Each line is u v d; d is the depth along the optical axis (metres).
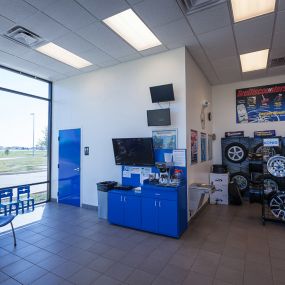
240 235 3.34
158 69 4.06
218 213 4.44
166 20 3.04
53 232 3.53
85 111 5.07
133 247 2.98
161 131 3.96
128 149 4.14
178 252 2.82
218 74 5.26
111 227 3.75
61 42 3.68
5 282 2.22
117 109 4.55
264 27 3.23
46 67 4.78
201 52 4.06
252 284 2.16
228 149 5.71
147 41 3.70
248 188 5.42
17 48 3.92
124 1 2.67
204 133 5.12
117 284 2.18
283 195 3.80
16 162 4.95
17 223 3.96
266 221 3.93
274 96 5.42
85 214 4.50
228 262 2.56
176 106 3.84
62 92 5.52
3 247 3.00
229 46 3.83
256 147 5.41
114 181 4.51
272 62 4.60
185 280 2.23
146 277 2.29
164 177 3.66
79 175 5.10
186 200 3.66
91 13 2.91
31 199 4.85
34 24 3.16
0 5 2.73
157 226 3.39
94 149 4.87
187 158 3.77
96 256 2.74
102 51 4.01
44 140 5.59
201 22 3.10
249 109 5.70
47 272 2.40
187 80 3.87
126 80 4.46
